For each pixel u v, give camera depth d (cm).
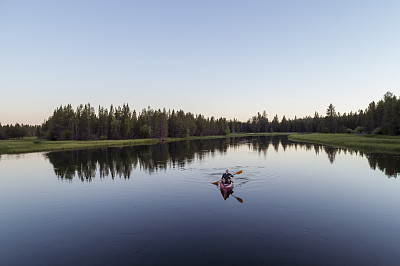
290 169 2534
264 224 1139
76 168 2820
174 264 824
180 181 2083
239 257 855
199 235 1041
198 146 6069
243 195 1619
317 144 5706
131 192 1766
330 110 12912
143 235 1055
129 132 11425
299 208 1349
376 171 2320
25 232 1116
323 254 863
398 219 1172
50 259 875
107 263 840
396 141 4731
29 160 3591
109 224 1188
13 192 1812
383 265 789
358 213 1260
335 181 1970
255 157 3584
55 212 1376
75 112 11544
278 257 848
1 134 14762
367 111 11562
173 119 12825
